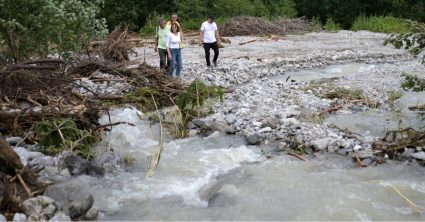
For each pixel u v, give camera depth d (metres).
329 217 5.80
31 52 11.02
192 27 31.58
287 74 16.50
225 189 6.52
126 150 8.30
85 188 6.38
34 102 9.27
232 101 11.38
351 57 19.61
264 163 7.68
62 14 9.85
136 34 29.23
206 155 8.04
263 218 5.77
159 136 9.13
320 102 11.33
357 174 7.24
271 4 36.88
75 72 12.29
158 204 6.24
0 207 5.63
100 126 8.62
